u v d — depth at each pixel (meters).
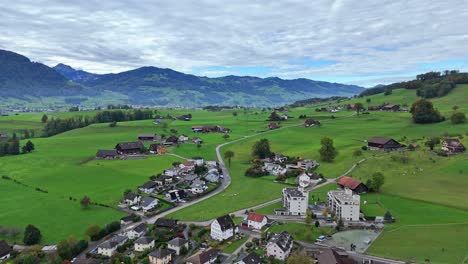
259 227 131.75
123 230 131.75
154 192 177.38
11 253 114.06
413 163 195.00
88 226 134.38
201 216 145.25
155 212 150.50
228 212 149.38
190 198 169.62
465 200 148.00
